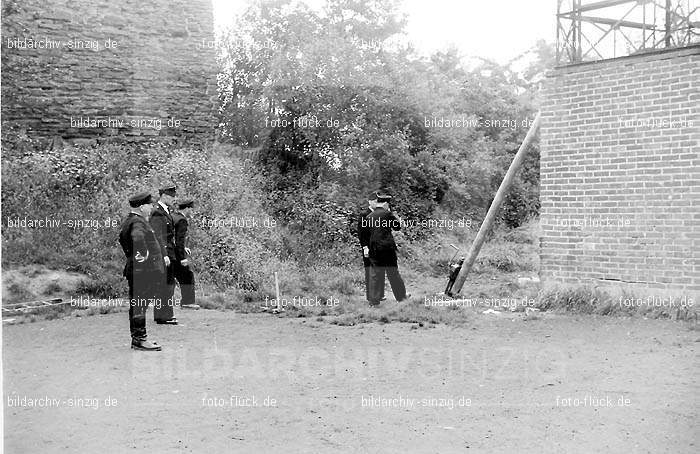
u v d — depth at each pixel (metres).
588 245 10.13
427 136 16.34
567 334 8.55
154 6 16.20
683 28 9.80
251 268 12.65
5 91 14.69
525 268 14.10
